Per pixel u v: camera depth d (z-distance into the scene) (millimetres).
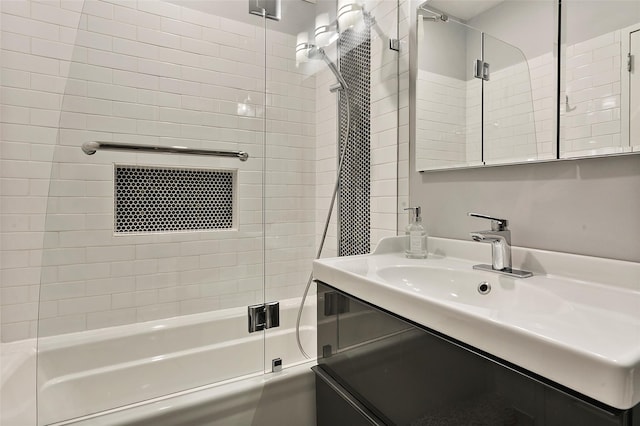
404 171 1609
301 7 1960
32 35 1603
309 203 1915
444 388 756
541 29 1065
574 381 506
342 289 1098
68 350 1382
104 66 1552
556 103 1020
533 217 1089
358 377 1053
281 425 1274
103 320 1487
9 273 1578
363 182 1818
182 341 1562
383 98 1706
